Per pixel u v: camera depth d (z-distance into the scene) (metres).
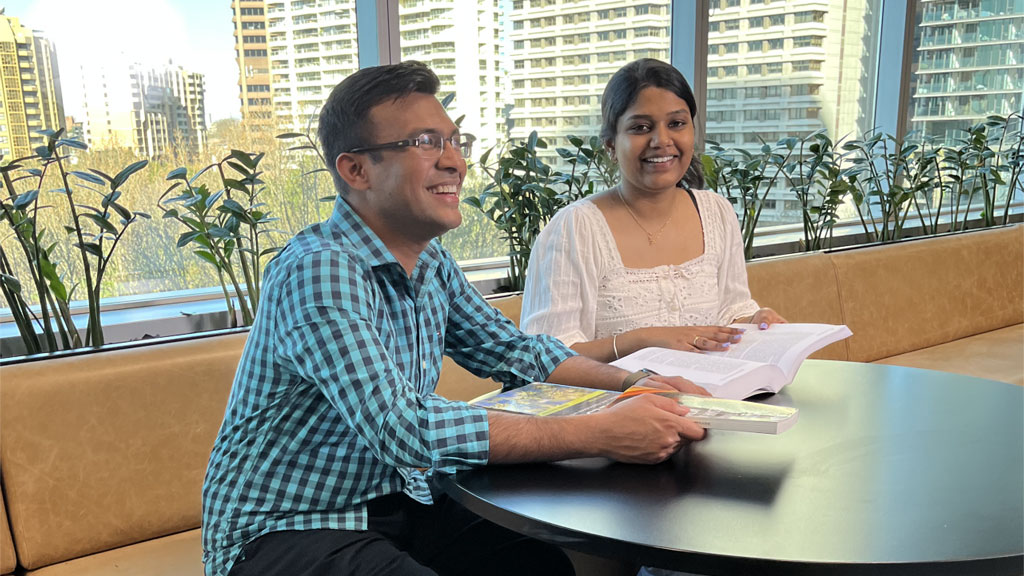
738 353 1.47
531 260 1.79
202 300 2.14
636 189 1.78
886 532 0.82
